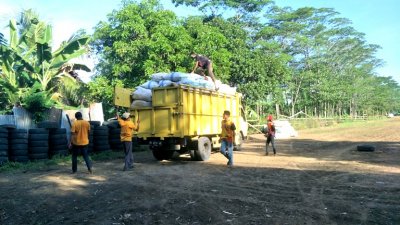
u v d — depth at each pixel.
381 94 95.06
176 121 12.64
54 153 14.80
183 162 13.46
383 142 20.59
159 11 23.84
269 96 40.03
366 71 83.62
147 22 23.72
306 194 7.61
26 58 23.28
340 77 72.25
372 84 88.12
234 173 10.53
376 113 108.50
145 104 13.39
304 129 42.03
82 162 13.82
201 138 13.68
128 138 11.52
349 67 76.19
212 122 14.80
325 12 64.88
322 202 6.93
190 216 6.16
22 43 24.86
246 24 45.56
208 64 15.03
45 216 6.41
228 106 16.47
